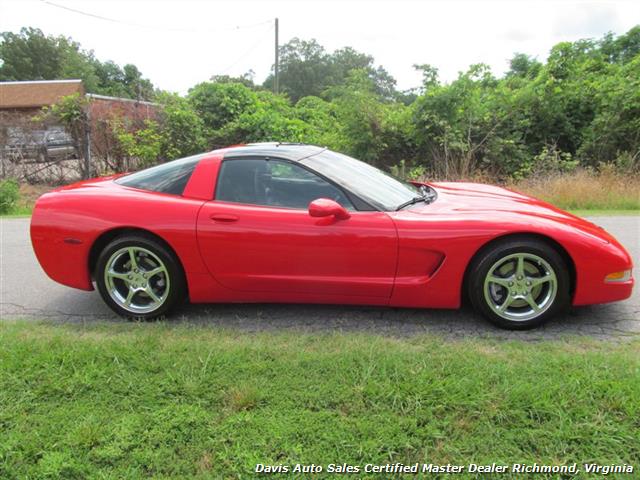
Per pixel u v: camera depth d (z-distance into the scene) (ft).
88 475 6.67
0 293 14.80
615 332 10.63
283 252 11.15
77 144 46.80
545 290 10.76
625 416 7.27
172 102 50.80
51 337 10.78
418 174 40.45
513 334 10.69
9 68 211.00
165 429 7.43
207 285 11.81
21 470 6.77
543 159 41.11
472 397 7.77
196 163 12.35
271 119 52.65
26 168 46.62
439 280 10.78
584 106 45.70
